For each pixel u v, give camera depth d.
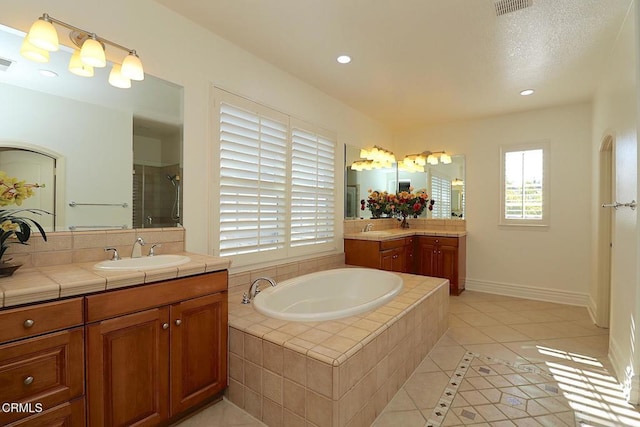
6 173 1.59
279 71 3.04
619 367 2.20
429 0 2.03
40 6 1.66
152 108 2.14
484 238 4.54
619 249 2.27
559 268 4.04
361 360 1.65
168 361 1.63
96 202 1.89
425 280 3.05
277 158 3.01
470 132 4.65
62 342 1.28
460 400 1.95
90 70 1.80
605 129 2.89
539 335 2.96
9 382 1.16
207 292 1.81
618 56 2.38
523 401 1.94
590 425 1.73
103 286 1.39
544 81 3.25
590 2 2.03
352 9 2.14
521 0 2.03
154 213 2.14
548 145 4.10
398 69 3.02
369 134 4.53
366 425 1.70
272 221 2.96
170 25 2.21
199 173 2.38
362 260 3.84
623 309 2.16
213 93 2.47
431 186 4.96
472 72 3.07
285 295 2.64
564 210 4.01
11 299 1.16
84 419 1.34
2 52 1.59
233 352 1.92
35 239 1.65
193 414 1.83
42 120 1.71
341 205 3.98
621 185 2.26
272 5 2.12
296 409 1.62
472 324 3.24
